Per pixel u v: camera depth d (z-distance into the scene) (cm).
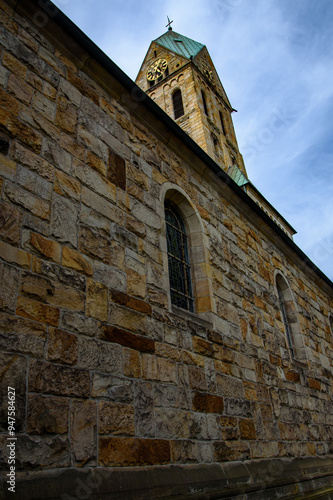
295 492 750
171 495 493
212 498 543
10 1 587
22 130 521
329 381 1212
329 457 995
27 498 353
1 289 418
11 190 473
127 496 439
